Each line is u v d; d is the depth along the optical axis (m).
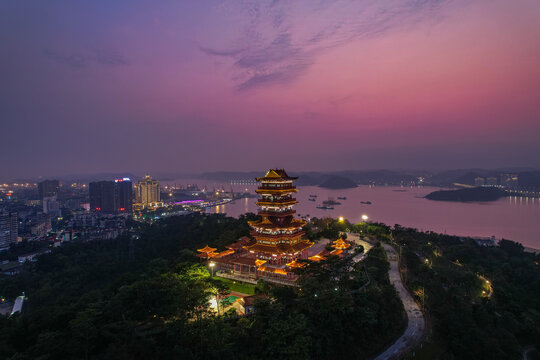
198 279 81.81
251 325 67.50
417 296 101.12
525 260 183.38
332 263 91.56
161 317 70.56
